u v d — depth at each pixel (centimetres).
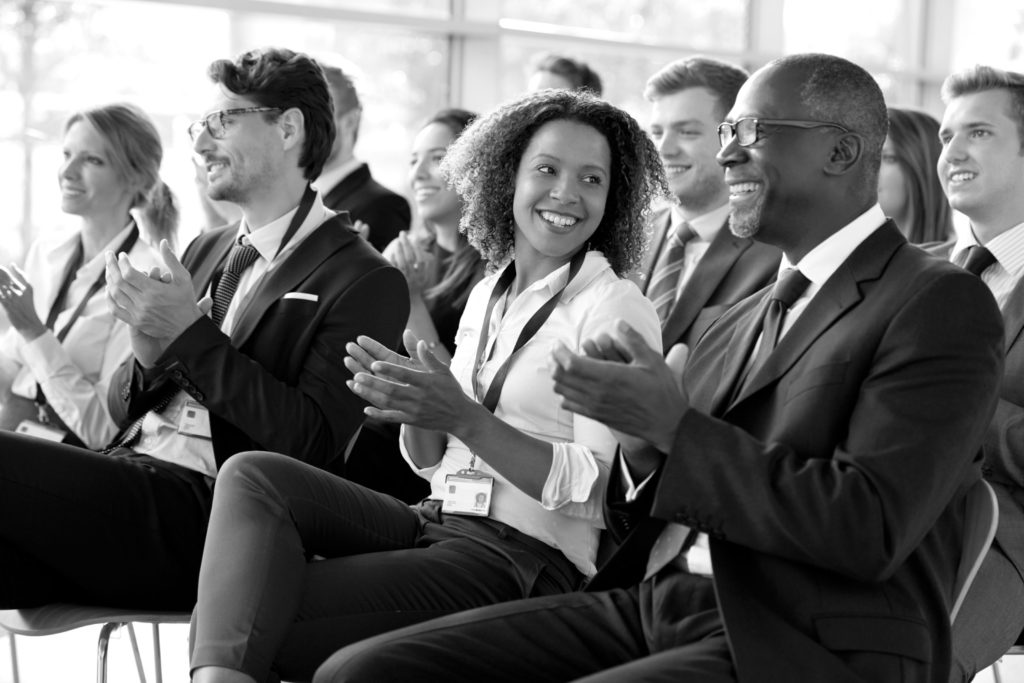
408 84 671
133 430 314
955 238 415
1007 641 277
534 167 265
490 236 282
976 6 818
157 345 297
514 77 703
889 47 827
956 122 330
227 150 319
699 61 399
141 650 458
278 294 306
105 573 287
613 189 273
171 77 591
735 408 212
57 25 568
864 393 198
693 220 397
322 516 247
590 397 198
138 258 393
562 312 259
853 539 187
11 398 388
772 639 193
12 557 284
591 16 727
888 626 194
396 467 384
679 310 363
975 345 197
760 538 193
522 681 219
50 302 392
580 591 234
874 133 216
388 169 671
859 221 215
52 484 283
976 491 214
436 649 215
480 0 682
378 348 236
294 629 235
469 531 254
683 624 211
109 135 389
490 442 235
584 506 244
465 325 279
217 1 598
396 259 401
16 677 362
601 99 273
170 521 295
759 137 216
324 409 294
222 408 286
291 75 321
